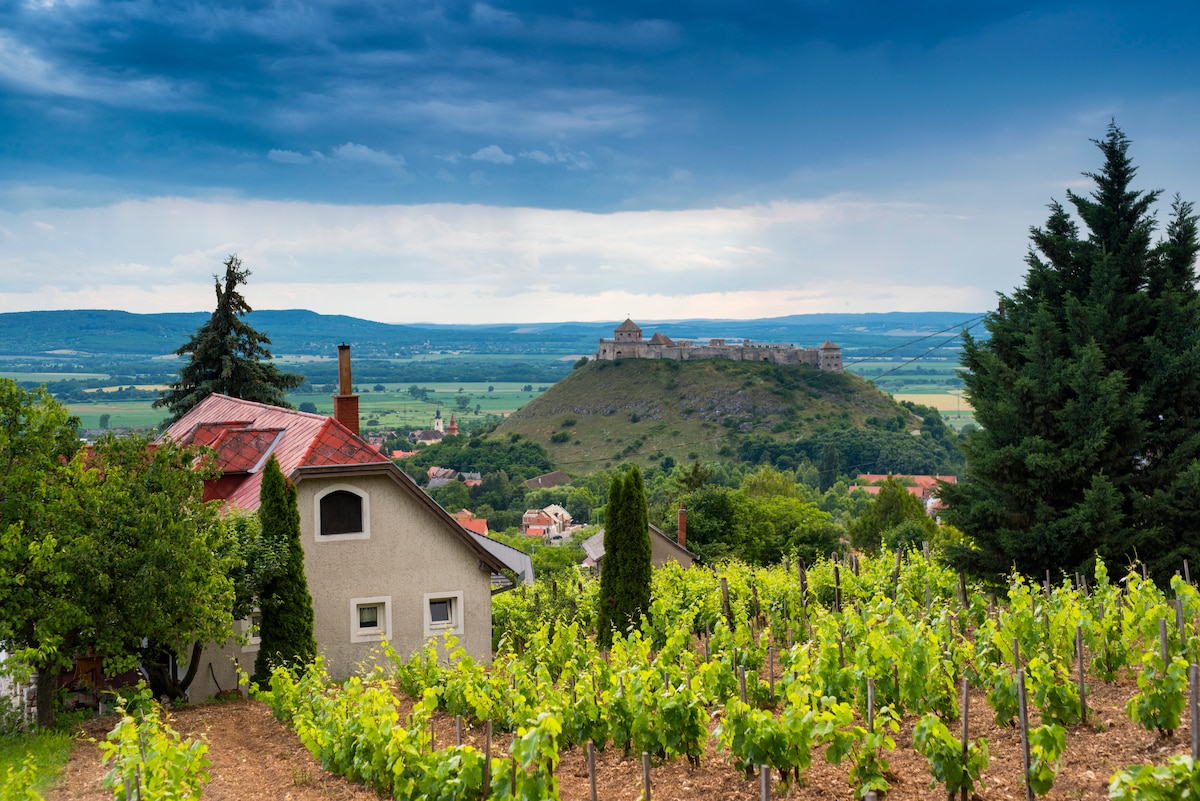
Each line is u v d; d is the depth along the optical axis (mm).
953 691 11484
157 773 9516
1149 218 27156
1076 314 25969
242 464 24547
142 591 15070
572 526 130875
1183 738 9875
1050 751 8414
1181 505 23844
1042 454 24766
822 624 14688
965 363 28625
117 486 15648
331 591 22000
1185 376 24594
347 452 22375
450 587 22906
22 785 10172
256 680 19016
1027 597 14219
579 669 17141
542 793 8875
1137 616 13789
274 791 11797
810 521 68125
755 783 9883
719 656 15367
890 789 9344
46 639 14328
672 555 53156
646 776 9109
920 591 22562
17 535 14461
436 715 15633
